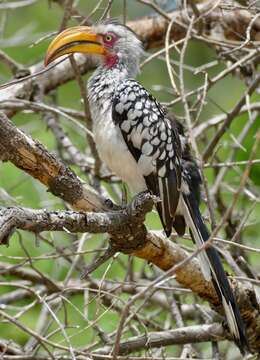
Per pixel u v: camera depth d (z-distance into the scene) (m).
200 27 10.75
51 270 12.17
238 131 12.94
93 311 11.81
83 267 10.62
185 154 10.10
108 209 8.66
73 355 7.82
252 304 9.59
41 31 15.52
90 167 11.29
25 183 12.82
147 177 9.48
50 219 7.71
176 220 9.84
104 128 9.53
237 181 12.53
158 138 9.38
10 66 11.67
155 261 9.21
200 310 10.34
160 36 12.70
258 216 11.96
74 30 10.12
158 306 11.50
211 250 9.29
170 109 11.55
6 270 10.12
